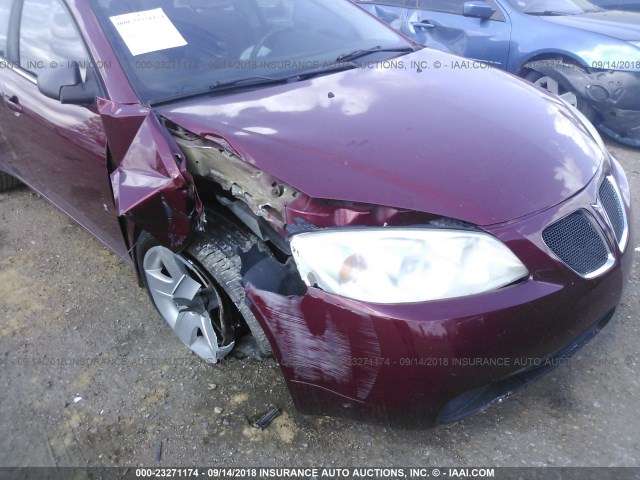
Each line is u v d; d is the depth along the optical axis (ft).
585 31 14.23
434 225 5.28
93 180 7.73
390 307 5.07
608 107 13.85
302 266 5.42
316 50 8.48
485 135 6.34
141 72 7.26
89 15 7.54
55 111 7.89
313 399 5.89
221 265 6.26
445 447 6.28
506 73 8.87
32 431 6.84
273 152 5.85
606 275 5.83
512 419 6.56
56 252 10.29
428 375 5.18
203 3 8.38
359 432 6.49
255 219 6.14
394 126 6.40
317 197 5.39
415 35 16.81
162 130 6.14
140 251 7.50
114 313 8.68
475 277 5.19
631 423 6.41
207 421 6.76
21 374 7.64
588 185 6.12
